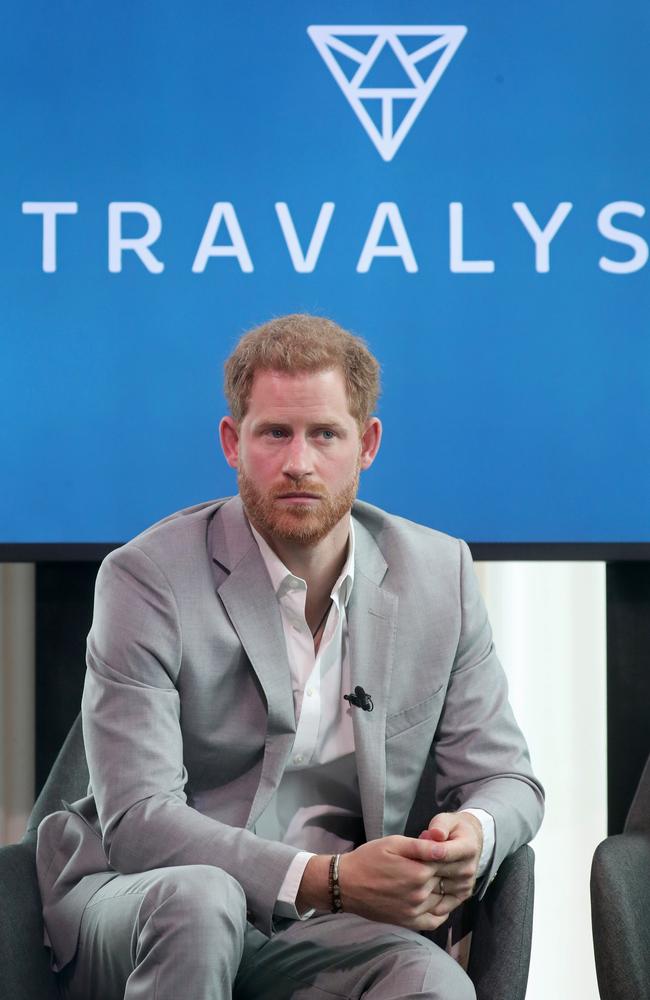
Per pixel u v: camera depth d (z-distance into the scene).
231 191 7.53
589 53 7.58
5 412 7.45
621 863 5.56
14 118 7.49
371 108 7.54
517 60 7.56
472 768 5.75
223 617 5.54
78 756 6.18
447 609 5.86
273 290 7.51
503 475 7.51
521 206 7.55
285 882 4.96
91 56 7.51
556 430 7.52
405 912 4.92
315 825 5.66
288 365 5.43
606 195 7.57
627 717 7.86
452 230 7.54
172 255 7.50
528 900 5.40
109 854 5.24
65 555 7.43
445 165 7.55
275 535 5.46
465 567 6.05
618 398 7.54
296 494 5.38
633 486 7.52
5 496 7.45
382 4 7.56
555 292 7.54
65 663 7.73
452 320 7.52
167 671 5.45
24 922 5.37
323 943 5.30
